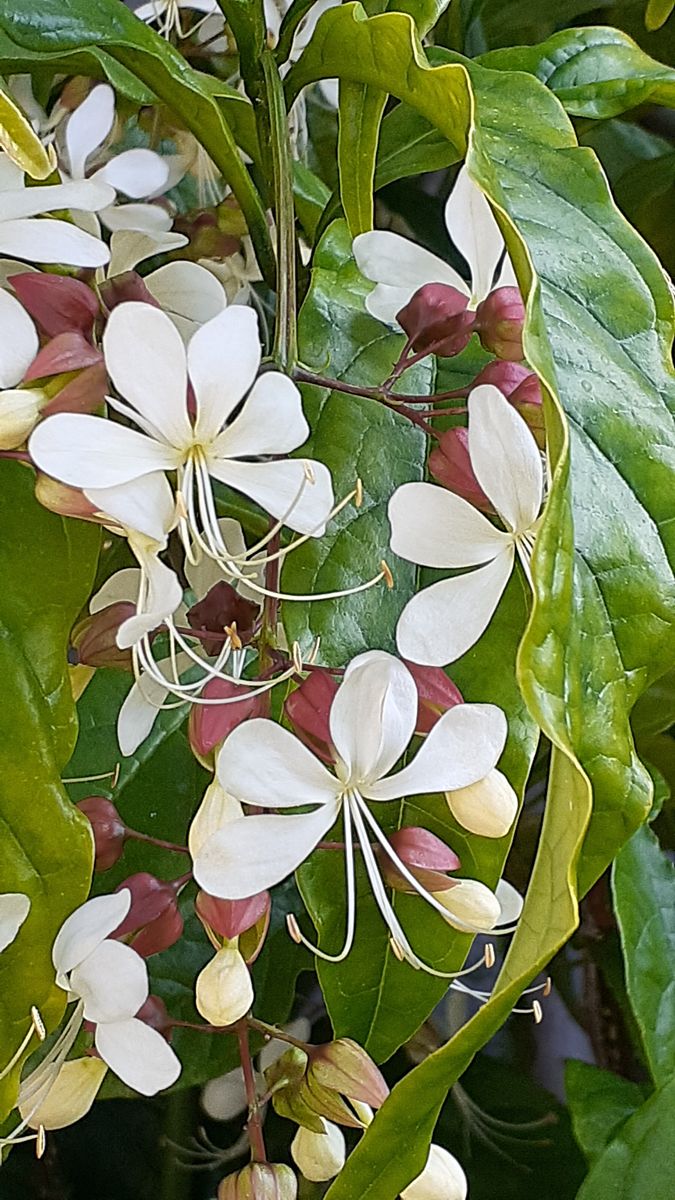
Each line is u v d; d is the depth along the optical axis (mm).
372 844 210
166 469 178
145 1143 343
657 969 271
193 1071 266
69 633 196
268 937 280
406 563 214
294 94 229
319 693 190
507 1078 344
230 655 209
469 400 177
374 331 225
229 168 232
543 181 194
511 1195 330
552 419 158
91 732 268
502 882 223
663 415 182
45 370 173
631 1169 254
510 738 210
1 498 189
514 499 180
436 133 259
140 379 173
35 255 178
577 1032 399
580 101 245
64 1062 209
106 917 190
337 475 215
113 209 230
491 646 212
